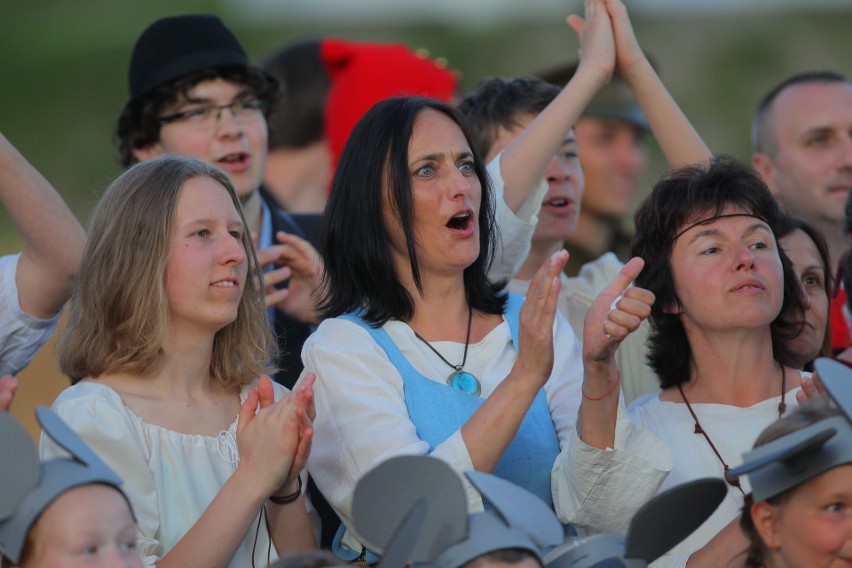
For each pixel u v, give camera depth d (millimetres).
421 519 10586
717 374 14945
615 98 23984
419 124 14398
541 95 18938
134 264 13578
